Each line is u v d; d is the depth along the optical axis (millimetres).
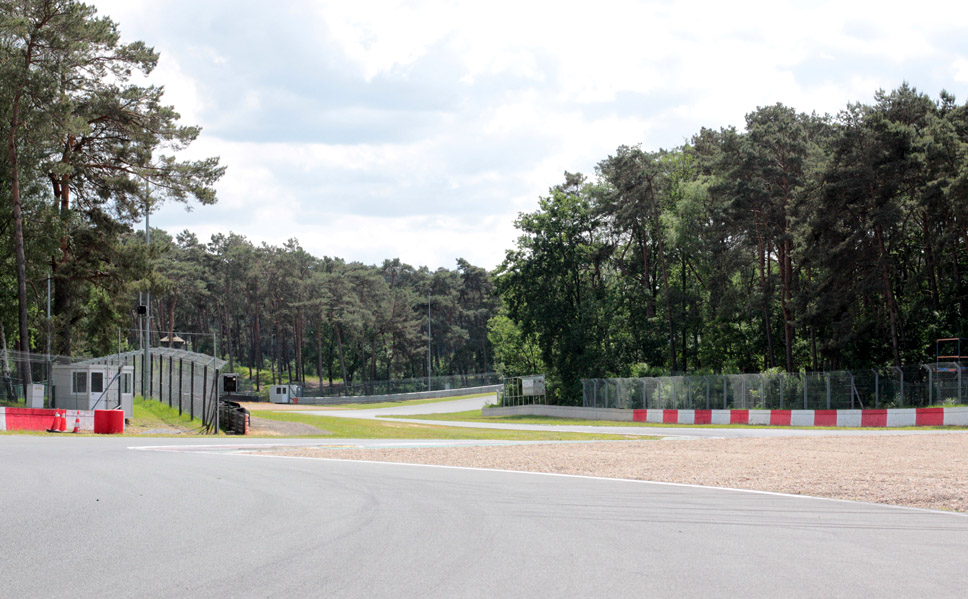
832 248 43656
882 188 42281
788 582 5906
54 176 37250
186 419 35062
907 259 49625
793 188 49531
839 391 39094
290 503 9805
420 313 130375
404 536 7648
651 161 62375
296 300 106688
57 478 11875
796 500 10914
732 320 59156
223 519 8516
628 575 6094
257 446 21328
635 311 67375
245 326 131125
